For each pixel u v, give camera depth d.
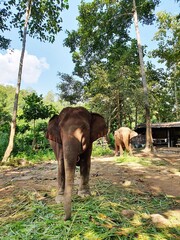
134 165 10.41
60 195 4.72
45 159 14.02
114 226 3.46
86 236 3.15
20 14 15.20
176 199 4.95
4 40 17.84
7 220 3.88
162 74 32.62
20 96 56.34
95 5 23.62
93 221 3.61
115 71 23.42
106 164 10.86
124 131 14.06
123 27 24.53
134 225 3.52
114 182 6.54
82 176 5.04
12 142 12.51
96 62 29.44
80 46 27.56
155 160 12.27
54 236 3.15
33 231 3.34
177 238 3.16
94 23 24.00
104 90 23.47
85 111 4.47
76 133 3.80
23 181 7.23
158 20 28.20
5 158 12.17
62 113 4.39
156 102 27.89
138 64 26.47
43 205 4.42
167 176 7.70
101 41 25.48
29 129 18.72
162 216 3.81
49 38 15.77
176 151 19.56
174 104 38.41
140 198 4.94
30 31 15.54
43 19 15.12
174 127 26.50
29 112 16.77
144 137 27.80
